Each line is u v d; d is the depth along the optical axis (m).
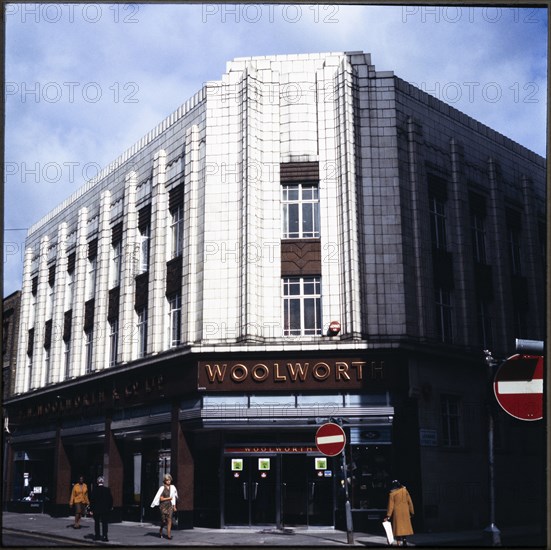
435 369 22.02
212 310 21.84
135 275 26.25
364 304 21.36
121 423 25.08
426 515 20.41
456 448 21.91
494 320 25.03
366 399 20.61
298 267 21.72
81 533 20.08
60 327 30.72
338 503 20.28
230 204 22.45
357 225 21.77
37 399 31.45
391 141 22.48
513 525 22.53
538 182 28.41
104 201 28.64
